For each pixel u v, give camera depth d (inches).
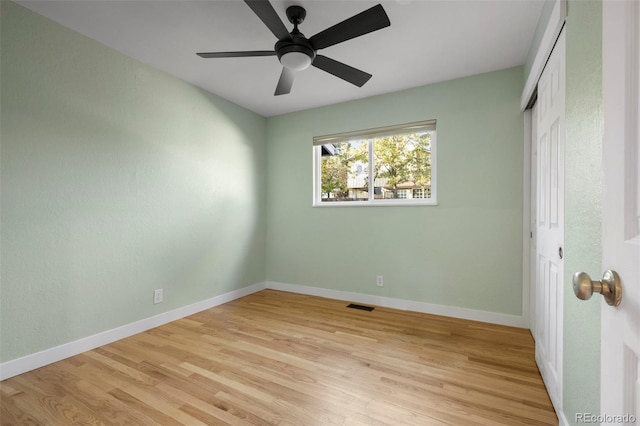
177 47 92.9
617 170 21.8
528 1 72.1
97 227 90.1
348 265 136.6
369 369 75.9
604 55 24.0
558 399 57.4
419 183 125.3
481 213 109.8
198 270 121.9
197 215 121.6
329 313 118.7
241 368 76.5
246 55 75.5
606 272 23.0
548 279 66.3
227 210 135.6
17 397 64.5
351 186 141.0
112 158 93.6
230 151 136.9
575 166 47.6
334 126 139.8
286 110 148.7
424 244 119.7
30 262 76.5
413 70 107.0
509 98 105.5
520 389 67.0
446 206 115.5
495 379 71.1
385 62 101.3
